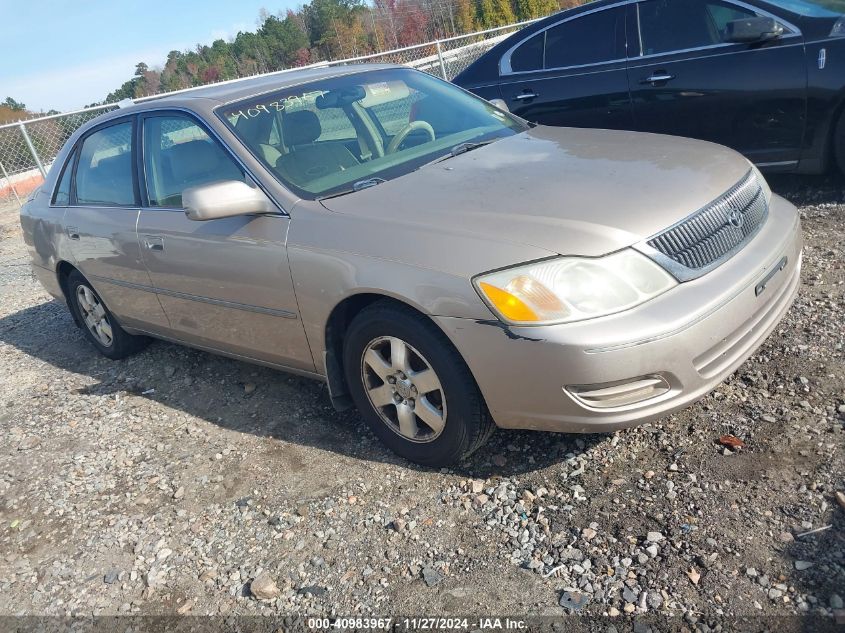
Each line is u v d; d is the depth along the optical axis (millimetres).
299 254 3146
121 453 3836
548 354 2510
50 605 2822
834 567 2229
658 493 2701
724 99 5379
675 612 2203
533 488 2877
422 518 2848
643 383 2564
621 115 5918
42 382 5055
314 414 3795
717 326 2615
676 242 2672
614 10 5836
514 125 4121
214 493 3311
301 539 2883
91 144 4668
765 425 2932
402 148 3695
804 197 5438
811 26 4992
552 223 2668
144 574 2885
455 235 2744
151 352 5141
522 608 2338
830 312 3672
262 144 3561
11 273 8695
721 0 5363
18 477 3799
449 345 2781
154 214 3986
